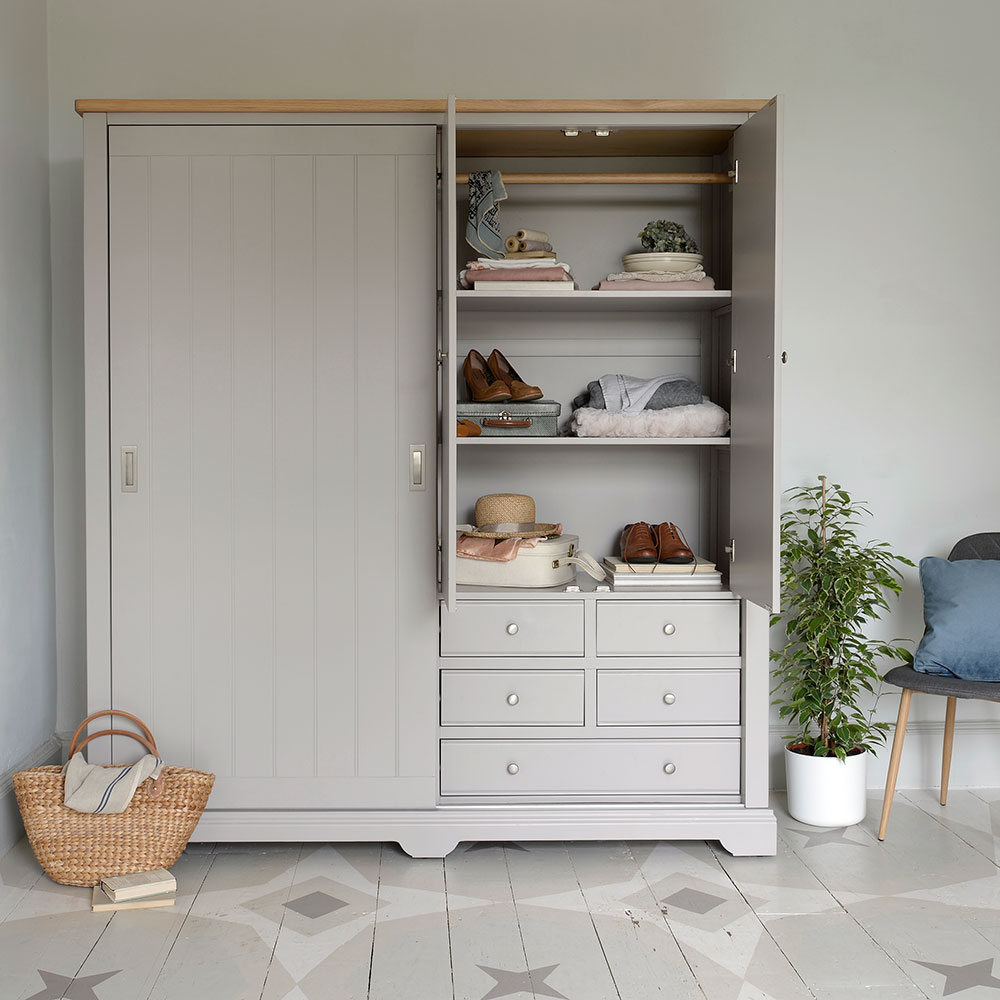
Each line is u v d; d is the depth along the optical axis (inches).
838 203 127.6
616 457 125.8
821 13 126.3
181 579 107.2
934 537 129.8
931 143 127.7
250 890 99.7
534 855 108.8
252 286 106.1
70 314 123.5
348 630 107.7
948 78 127.5
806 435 128.9
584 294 109.0
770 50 126.3
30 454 117.4
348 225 106.2
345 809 108.1
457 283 110.3
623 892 99.2
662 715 109.6
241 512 107.1
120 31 122.6
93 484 106.8
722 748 109.8
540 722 109.0
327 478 107.2
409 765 108.3
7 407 111.2
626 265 114.3
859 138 127.3
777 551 97.9
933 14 127.0
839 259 127.9
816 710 116.4
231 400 106.6
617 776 109.3
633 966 84.7
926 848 110.2
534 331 124.6
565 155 121.2
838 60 126.6
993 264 128.8
